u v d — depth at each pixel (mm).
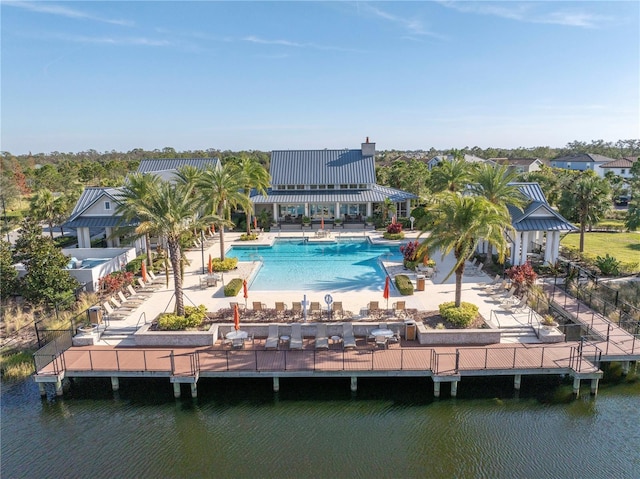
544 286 31531
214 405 20109
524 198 36375
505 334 24156
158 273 36562
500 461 16703
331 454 17031
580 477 15898
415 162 91562
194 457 16953
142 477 15984
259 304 26406
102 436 18203
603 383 21750
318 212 58906
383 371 20328
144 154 172875
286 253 44531
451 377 19922
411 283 30781
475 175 38531
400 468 16312
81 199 43406
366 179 58219
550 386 21328
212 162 63000
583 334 24219
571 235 53125
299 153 61844
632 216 43312
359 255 43438
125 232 32844
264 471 16188
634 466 16438
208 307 28125
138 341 23375
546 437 17984
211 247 46500
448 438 17922
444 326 24203
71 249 38594
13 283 30562
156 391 21172
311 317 25609
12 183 65875
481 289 31234
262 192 53438
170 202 23797
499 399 20359
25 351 24469
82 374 20766
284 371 20422
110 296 30266
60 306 28922
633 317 26547
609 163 100500
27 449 17469
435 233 24359
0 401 20562
